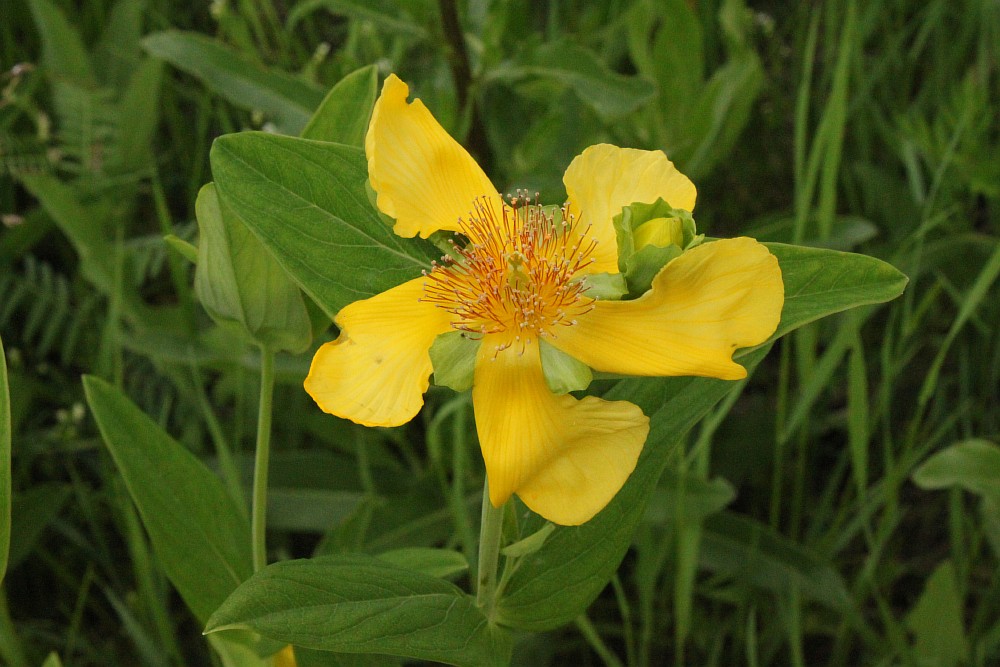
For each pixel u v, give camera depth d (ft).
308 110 1.48
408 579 0.92
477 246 0.88
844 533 1.35
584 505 0.84
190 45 1.47
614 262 0.89
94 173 1.67
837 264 0.90
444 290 0.88
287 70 1.78
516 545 0.89
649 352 0.85
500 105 1.69
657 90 1.42
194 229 1.45
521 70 1.43
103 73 1.86
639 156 0.90
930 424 1.53
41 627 1.44
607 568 0.96
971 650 1.34
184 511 1.01
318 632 0.88
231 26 1.68
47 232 1.73
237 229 0.92
